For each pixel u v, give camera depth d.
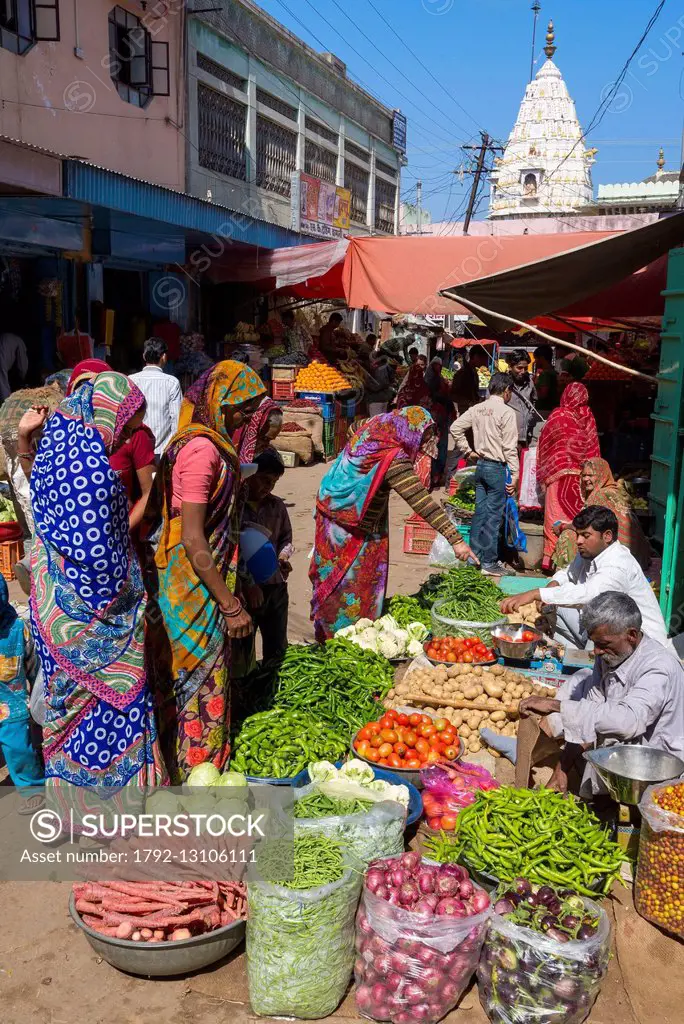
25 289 11.41
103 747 3.35
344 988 2.88
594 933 2.78
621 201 36.34
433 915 2.79
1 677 3.77
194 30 16.45
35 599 3.38
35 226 10.31
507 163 41.84
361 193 28.34
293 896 2.71
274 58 20.31
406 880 2.94
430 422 5.12
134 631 3.37
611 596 3.52
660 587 6.52
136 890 3.01
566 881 3.04
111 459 3.66
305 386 15.30
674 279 6.62
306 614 6.83
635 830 3.53
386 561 5.50
